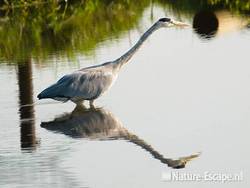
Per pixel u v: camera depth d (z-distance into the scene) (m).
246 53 20.39
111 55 20.94
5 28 26.03
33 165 13.58
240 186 12.57
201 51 20.88
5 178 13.01
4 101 17.41
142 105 16.62
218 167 13.24
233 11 26.28
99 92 16.86
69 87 16.61
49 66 20.06
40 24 26.30
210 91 17.27
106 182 12.78
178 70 19.03
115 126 15.49
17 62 20.78
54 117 16.28
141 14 27.34
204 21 24.47
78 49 22.02
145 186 12.61
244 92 17.08
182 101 16.72
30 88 18.05
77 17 27.17
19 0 28.30
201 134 14.74
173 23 17.47
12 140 14.95
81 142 14.69
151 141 14.57
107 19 26.66
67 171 13.28
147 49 21.34
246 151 13.82
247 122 15.25
